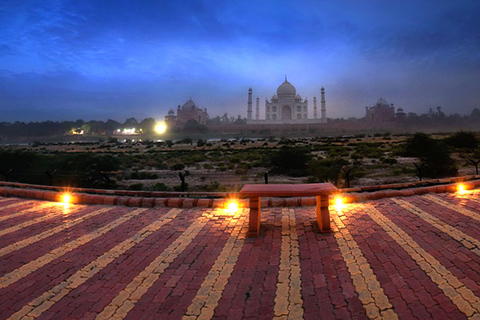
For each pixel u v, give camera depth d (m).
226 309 2.81
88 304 2.98
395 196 6.59
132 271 3.67
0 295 3.21
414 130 125.44
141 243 4.57
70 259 4.07
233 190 11.79
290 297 2.95
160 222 5.56
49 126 133.75
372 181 12.79
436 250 3.77
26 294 3.21
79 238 4.86
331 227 4.86
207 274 3.52
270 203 6.51
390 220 5.02
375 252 3.83
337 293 2.97
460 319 2.45
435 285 2.98
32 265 3.92
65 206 6.96
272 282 3.27
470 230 4.36
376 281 3.14
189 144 66.06
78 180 12.77
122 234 4.99
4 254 4.29
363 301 2.80
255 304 2.87
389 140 54.38
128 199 6.85
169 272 3.61
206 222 5.47
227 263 3.79
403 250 3.83
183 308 2.86
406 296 2.83
